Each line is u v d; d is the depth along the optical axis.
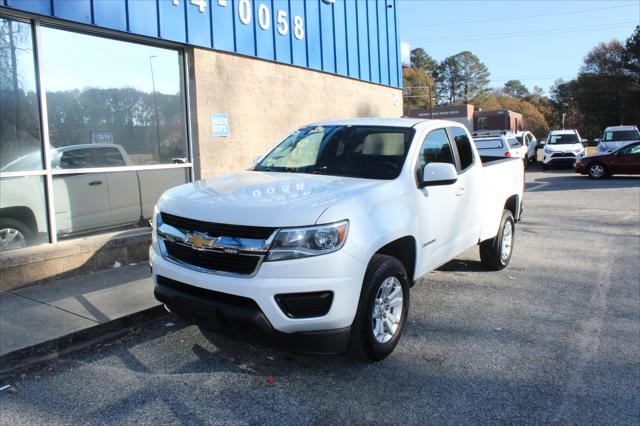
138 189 7.18
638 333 4.80
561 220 11.17
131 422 3.33
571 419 3.36
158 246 4.14
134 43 7.06
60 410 3.47
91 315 4.85
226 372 4.02
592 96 77.44
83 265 6.24
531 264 7.38
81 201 6.50
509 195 6.96
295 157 5.19
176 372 4.02
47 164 6.10
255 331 3.58
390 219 4.08
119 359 4.26
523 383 3.84
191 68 7.71
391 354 4.33
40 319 4.75
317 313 3.59
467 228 5.69
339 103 11.09
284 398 3.62
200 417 3.39
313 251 3.53
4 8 5.52
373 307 3.94
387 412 3.44
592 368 4.09
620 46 76.06
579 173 21.09
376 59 12.34
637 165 19.56
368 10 11.98
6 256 5.58
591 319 5.16
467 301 5.71
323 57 10.39
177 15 7.30
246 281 3.54
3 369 4.01
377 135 5.04
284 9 9.32
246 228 3.58
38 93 6.00
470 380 3.88
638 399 3.62
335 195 3.86
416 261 4.55
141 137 7.22
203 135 7.90
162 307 5.13
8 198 5.80
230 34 8.19
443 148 5.37
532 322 5.07
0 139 5.72
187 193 4.25
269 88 9.11
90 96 6.59
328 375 3.96
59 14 5.93
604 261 7.56
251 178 4.61
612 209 12.55
